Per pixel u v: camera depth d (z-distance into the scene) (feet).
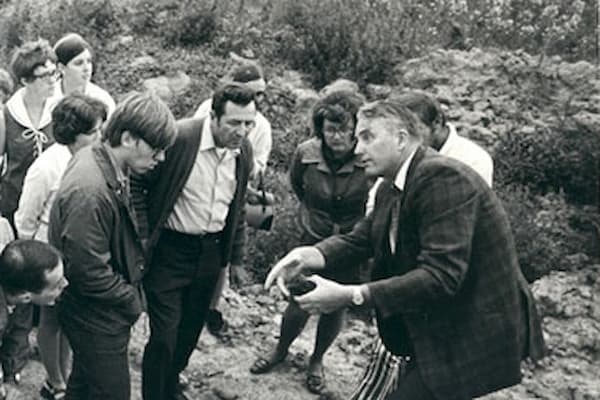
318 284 11.30
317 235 15.92
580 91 27.68
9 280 11.00
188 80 28.40
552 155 25.13
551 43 31.12
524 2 33.19
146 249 13.64
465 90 27.76
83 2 31.89
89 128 13.02
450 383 11.42
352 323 20.08
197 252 14.11
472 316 11.30
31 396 15.28
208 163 13.61
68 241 11.30
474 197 10.97
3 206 16.01
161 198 13.52
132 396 15.97
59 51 16.81
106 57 29.89
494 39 31.53
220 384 16.93
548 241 22.81
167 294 14.07
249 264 21.81
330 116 14.78
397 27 30.37
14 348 14.40
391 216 11.76
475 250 11.20
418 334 11.51
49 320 14.25
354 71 28.96
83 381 12.80
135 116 11.34
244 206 16.83
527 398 17.71
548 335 19.74
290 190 24.25
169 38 30.37
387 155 11.32
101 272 11.51
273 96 27.61
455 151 14.14
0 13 34.65
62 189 11.48
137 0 32.71
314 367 16.99
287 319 16.70
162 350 14.28
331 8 30.40
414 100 13.47
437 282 10.81
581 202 24.86
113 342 12.19
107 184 11.46
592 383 18.25
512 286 11.32
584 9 32.83
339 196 15.60
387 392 12.81
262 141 17.80
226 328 18.66
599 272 22.16
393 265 11.84
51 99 16.05
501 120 26.78
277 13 30.96
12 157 15.89
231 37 30.09
